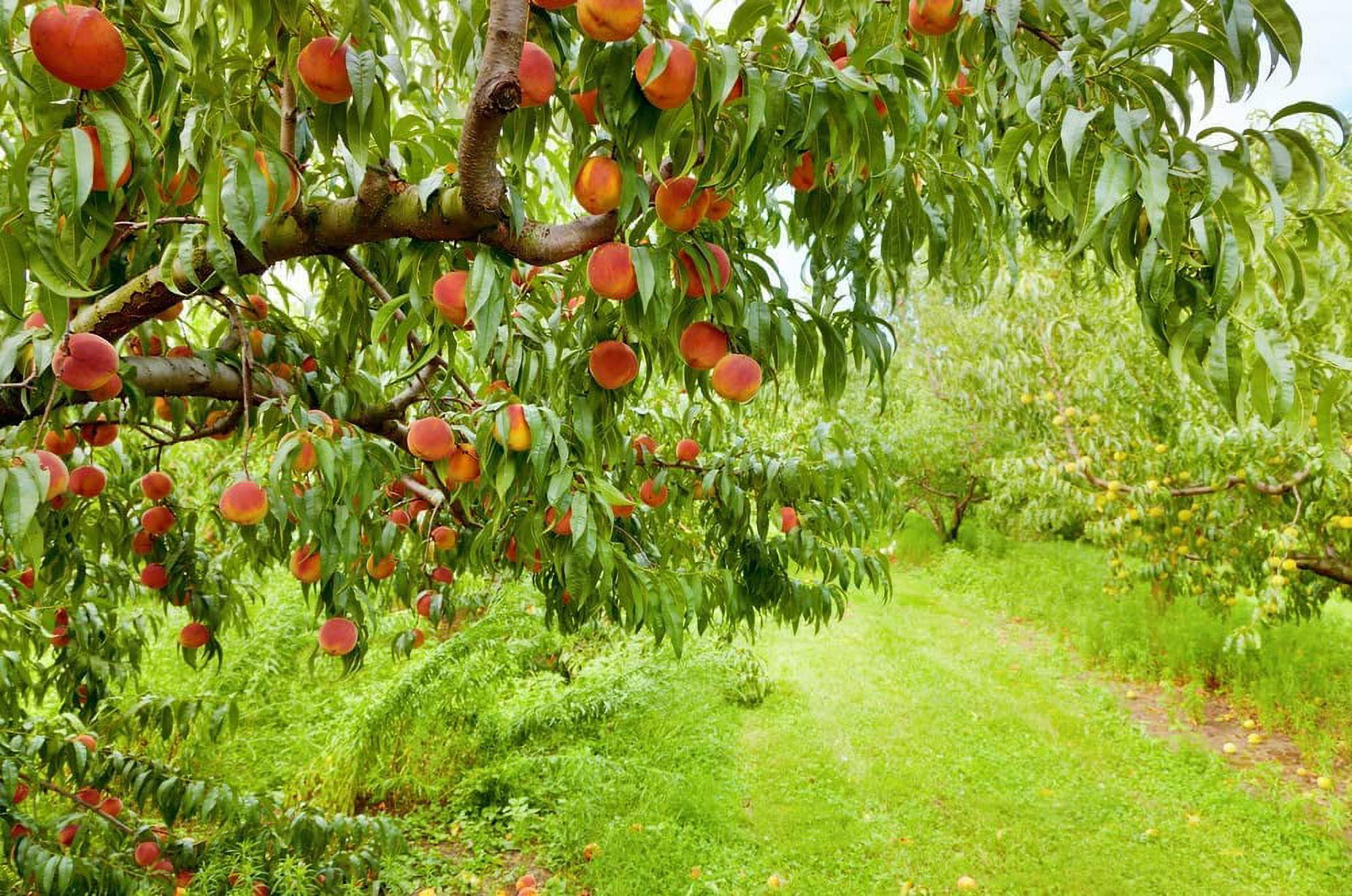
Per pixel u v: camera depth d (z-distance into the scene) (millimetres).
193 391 1685
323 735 4305
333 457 1400
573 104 1100
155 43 866
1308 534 4809
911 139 979
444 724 4262
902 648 6969
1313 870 3754
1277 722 5359
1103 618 7426
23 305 788
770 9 916
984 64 1097
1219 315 931
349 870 2838
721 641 4219
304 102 1106
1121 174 855
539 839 3938
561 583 1936
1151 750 5039
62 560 2203
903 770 4633
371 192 1057
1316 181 929
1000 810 4258
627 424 2387
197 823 3689
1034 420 6570
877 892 3557
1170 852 3910
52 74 748
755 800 4285
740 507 2199
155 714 2748
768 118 878
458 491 1801
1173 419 5270
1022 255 5941
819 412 4246
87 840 2352
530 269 1779
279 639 4867
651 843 3766
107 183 770
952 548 11000
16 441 1603
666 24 962
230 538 2891
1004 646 7215
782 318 1224
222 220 911
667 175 1117
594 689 4461
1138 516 5426
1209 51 907
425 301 1245
